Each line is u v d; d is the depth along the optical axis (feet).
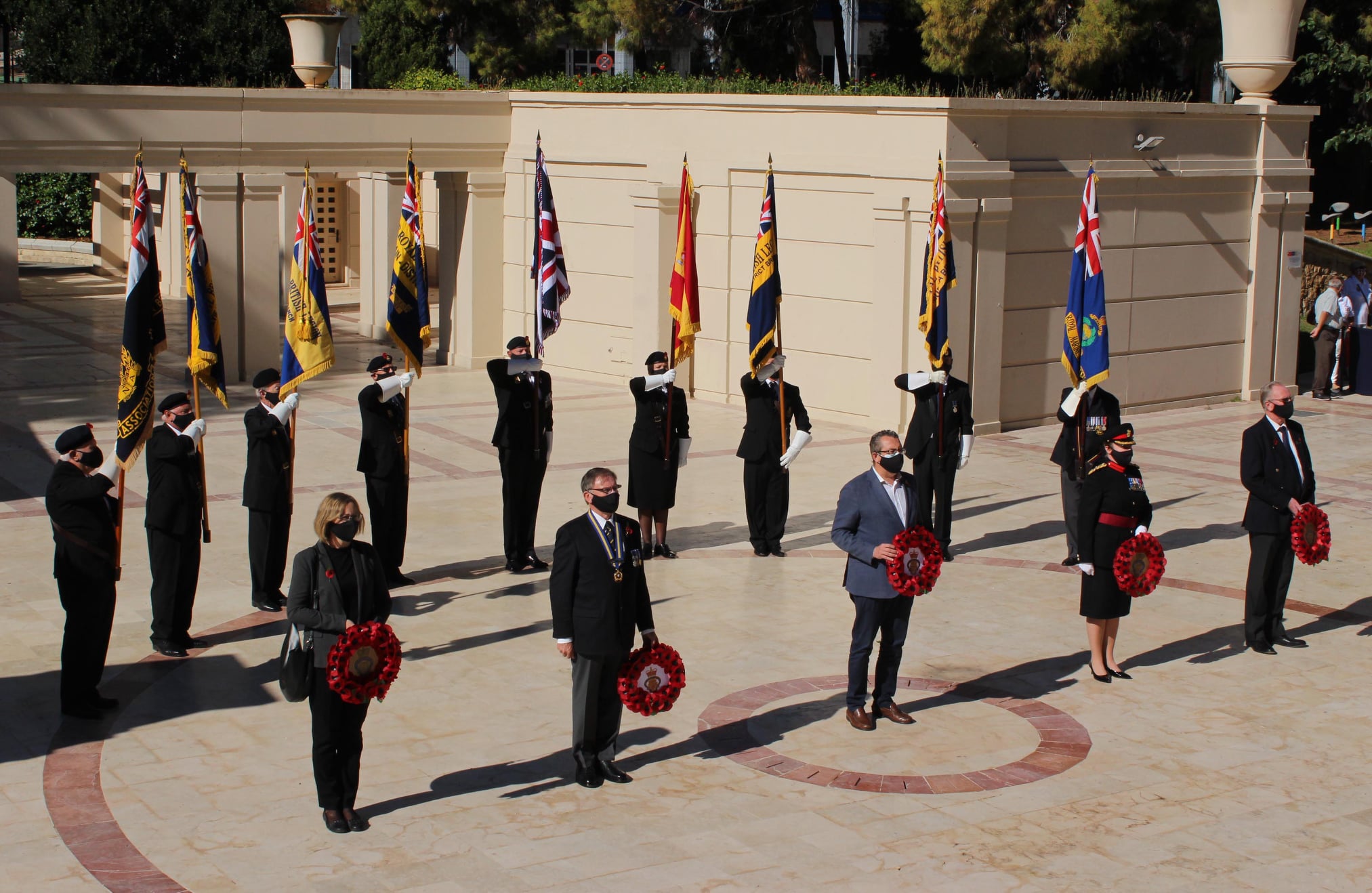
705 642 35.29
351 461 54.29
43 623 35.40
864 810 25.73
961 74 88.69
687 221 43.91
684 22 100.01
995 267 61.87
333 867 23.21
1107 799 26.35
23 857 23.48
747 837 24.57
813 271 65.16
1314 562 34.22
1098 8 82.89
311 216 40.60
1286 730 29.99
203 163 69.00
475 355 78.07
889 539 29.37
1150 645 35.68
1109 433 40.50
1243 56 71.26
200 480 34.04
